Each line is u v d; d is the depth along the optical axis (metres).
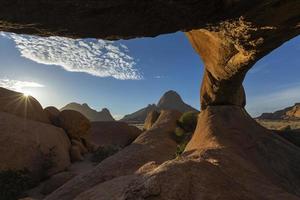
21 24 6.55
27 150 24.36
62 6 6.20
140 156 21.38
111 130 49.88
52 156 25.91
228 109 23.94
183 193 8.23
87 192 12.55
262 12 9.03
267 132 22.02
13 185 20.16
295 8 9.08
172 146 28.38
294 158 18.80
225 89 22.98
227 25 10.30
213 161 13.35
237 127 21.45
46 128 29.75
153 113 48.00
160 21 7.75
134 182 9.20
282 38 11.90
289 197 10.48
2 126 25.12
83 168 28.52
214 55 18.17
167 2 7.02
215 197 8.39
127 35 8.04
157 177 8.64
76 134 36.06
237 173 12.63
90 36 7.70
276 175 15.82
